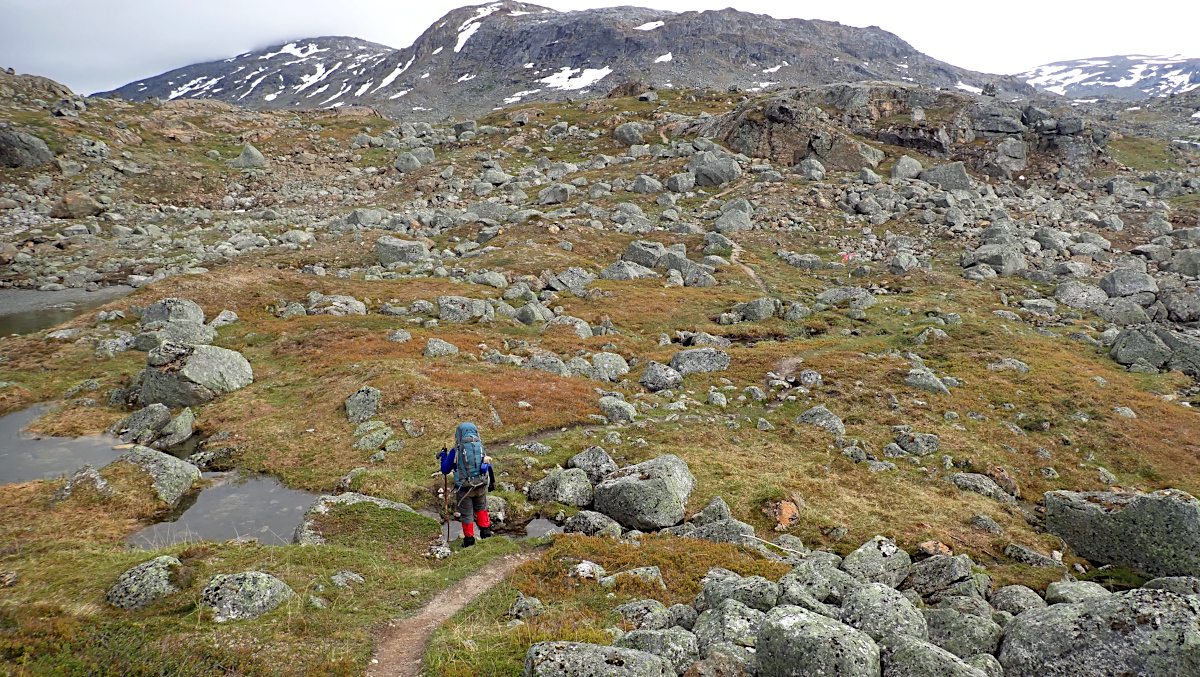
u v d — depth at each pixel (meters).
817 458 23.28
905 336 40.78
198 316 39.19
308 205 93.00
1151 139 120.81
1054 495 18.77
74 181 86.19
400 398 24.52
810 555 15.10
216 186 96.12
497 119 141.25
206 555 10.09
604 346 39.06
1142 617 7.62
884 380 31.62
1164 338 37.59
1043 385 31.64
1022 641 8.39
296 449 21.16
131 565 9.58
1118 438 26.42
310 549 11.10
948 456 23.77
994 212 74.62
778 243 70.75
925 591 13.26
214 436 22.52
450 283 52.97
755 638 8.00
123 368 30.94
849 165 93.31
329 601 9.14
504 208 83.38
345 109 148.38
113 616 7.77
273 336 36.59
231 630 7.68
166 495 17.31
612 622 9.08
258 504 17.39
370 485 17.62
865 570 13.71
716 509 17.20
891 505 19.61
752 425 26.69
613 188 91.56
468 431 13.30
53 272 59.72
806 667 6.86
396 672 7.38
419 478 18.59
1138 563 16.25
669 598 10.36
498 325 42.44
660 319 47.88
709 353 35.22
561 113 141.38
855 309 48.03
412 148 124.62
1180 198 81.81
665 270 63.09
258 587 8.52
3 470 19.78
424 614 9.24
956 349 37.94
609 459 20.30
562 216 79.12
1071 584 12.84
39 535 14.26
